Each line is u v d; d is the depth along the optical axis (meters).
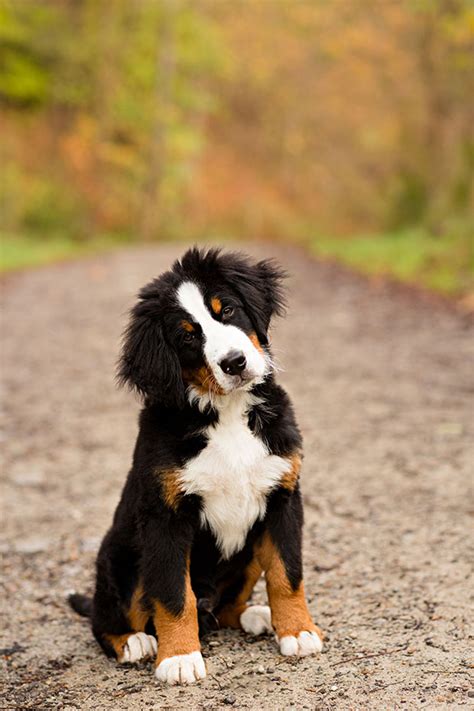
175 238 52.22
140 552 5.18
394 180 42.69
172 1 51.62
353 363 13.11
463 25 25.70
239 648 5.27
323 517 7.50
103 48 53.44
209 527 5.13
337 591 6.05
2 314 19.89
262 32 59.94
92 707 4.76
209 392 5.04
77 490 8.74
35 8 50.66
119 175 53.62
